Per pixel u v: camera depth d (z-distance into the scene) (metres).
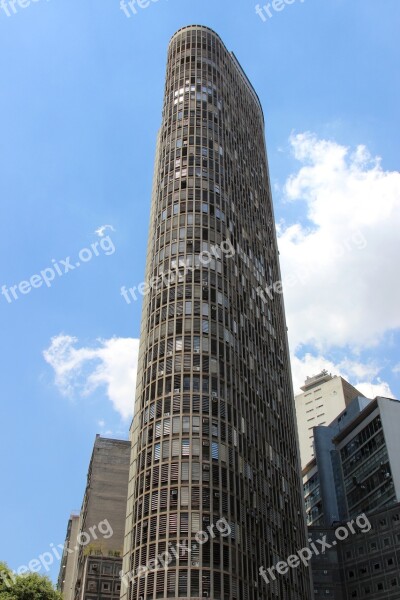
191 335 86.81
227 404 83.25
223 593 67.44
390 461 126.12
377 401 135.88
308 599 90.00
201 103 120.75
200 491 73.06
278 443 96.81
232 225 107.19
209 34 135.88
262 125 148.25
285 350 115.94
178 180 107.12
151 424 80.00
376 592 107.19
